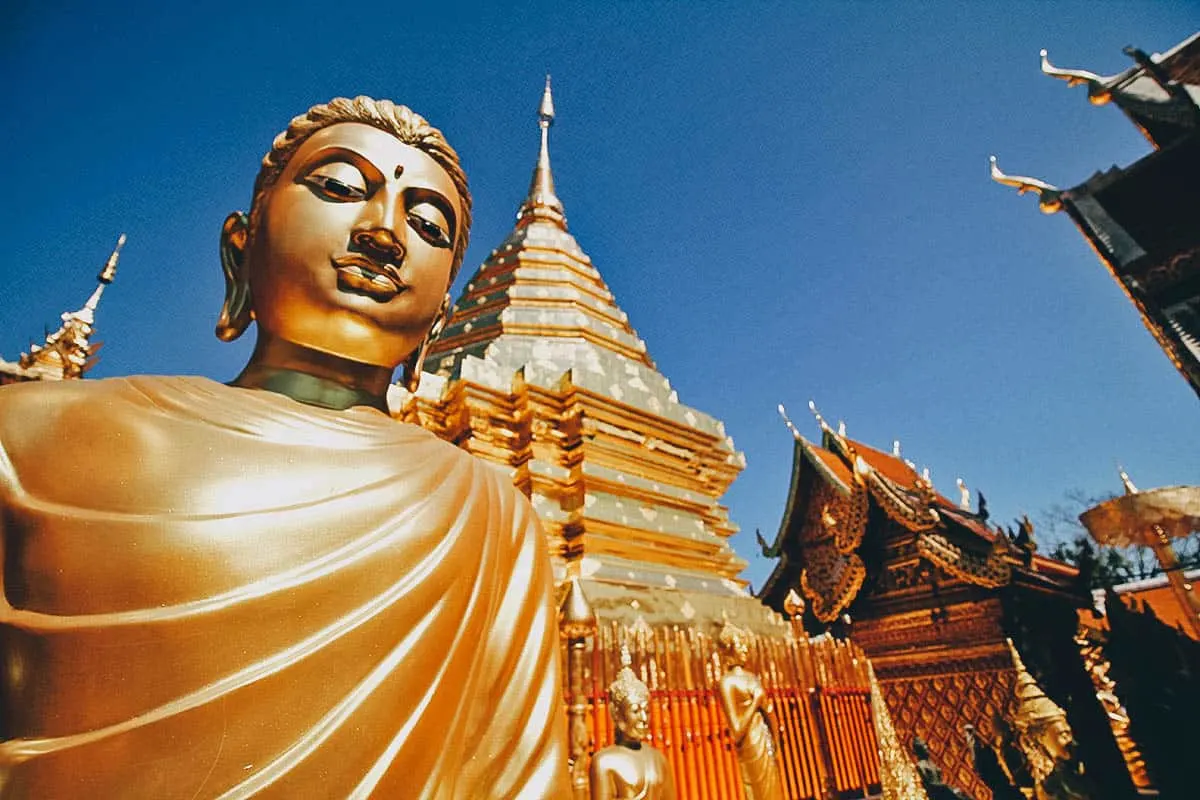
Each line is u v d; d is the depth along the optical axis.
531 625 2.09
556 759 1.89
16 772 1.20
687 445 9.28
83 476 1.46
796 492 16.75
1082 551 13.17
